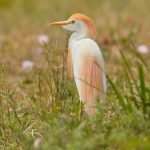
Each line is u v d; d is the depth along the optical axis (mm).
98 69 10906
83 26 11234
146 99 11094
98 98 10500
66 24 11312
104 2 30344
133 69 17312
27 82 16859
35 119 12586
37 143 10102
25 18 27828
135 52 14977
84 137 9969
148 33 23188
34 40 22641
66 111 12078
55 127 10492
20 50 21375
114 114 11828
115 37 22266
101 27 24703
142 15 26750
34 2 30828
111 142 9836
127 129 10227
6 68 18547
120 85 14961
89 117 10578
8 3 30312
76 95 12734
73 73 11375
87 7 29547
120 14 27203
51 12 28641
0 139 11898
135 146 9750
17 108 13461
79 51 11008
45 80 16484
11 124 12008
